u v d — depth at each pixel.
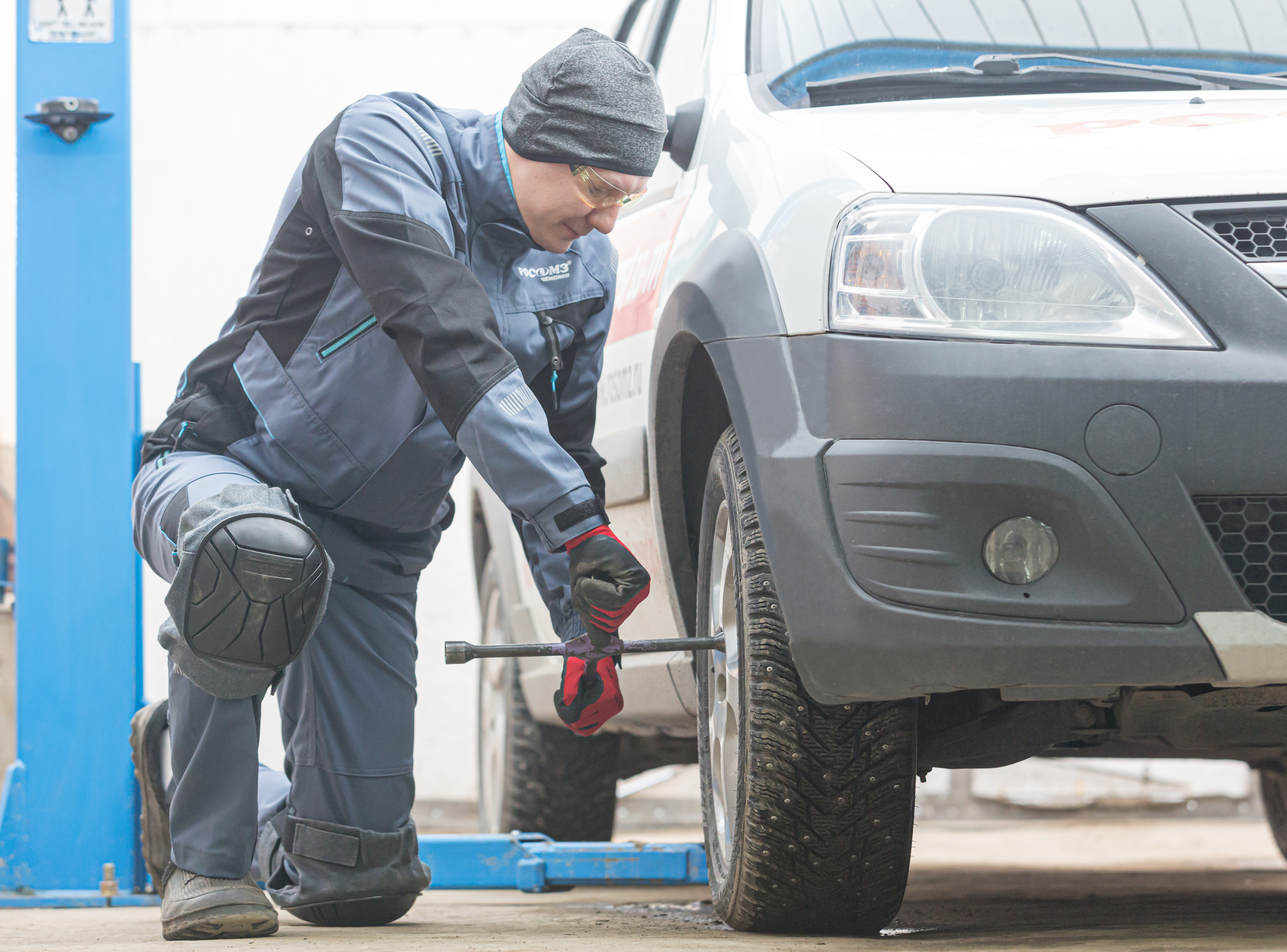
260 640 2.78
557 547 2.69
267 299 3.11
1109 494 2.60
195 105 11.12
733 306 3.09
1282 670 2.59
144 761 3.96
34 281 4.56
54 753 4.50
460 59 11.30
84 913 4.15
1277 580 2.63
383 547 3.40
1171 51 4.02
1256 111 3.26
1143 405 2.60
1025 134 3.12
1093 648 2.59
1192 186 2.76
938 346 2.69
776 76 3.95
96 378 4.55
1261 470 2.58
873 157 3.09
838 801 2.96
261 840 3.70
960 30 4.01
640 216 4.53
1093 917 3.73
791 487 2.81
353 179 2.89
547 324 3.17
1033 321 2.69
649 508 4.04
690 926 3.40
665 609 4.08
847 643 2.73
